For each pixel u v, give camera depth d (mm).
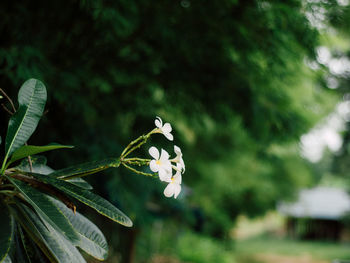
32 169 1484
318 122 6891
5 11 2717
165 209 5309
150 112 4066
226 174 9328
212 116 4160
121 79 3678
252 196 12109
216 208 12117
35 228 1235
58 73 3006
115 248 5539
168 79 3770
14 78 2555
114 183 3461
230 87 3742
